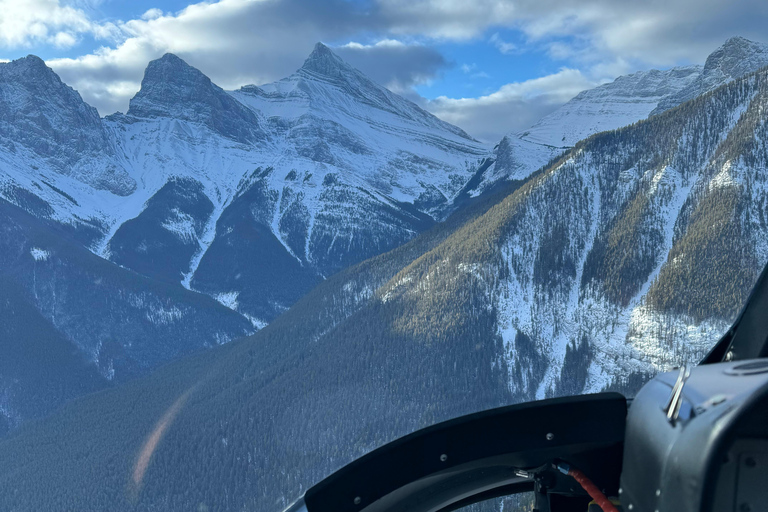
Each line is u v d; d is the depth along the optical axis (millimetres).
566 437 1667
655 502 1120
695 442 1036
